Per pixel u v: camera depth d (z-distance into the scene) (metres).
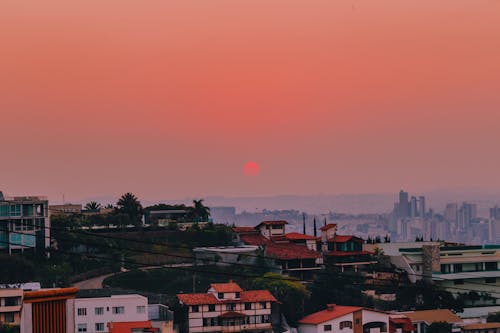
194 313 184.12
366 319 188.75
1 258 192.12
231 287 189.12
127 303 177.12
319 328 185.38
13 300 150.50
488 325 197.38
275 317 192.62
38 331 157.75
